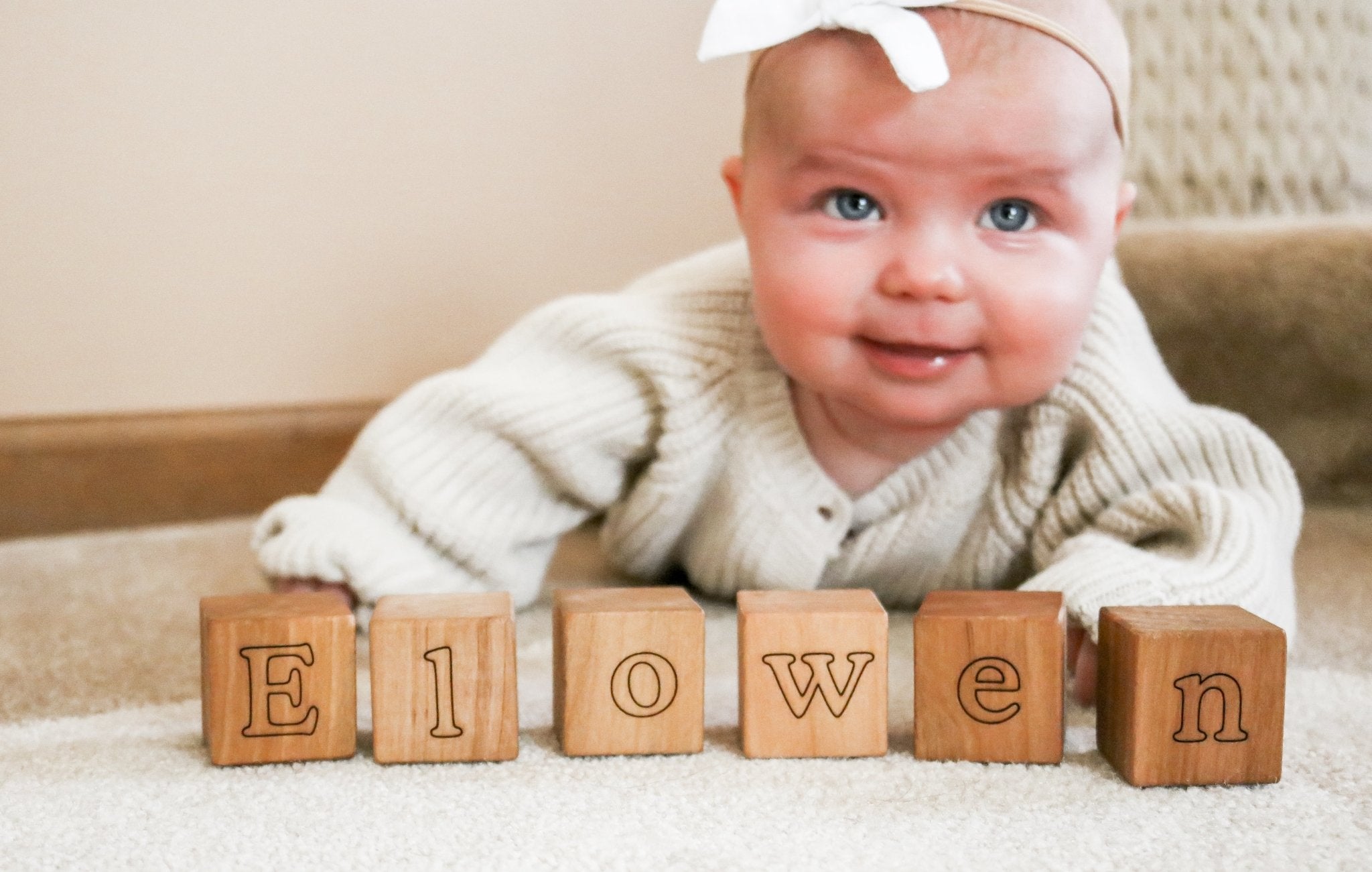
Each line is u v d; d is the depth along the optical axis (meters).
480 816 0.67
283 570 1.00
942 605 0.76
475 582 1.07
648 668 0.74
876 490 1.04
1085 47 0.85
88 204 1.42
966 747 0.74
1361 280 1.42
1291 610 0.93
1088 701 0.85
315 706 0.73
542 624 1.06
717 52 0.86
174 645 1.01
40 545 1.35
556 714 0.78
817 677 0.74
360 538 1.00
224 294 1.49
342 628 0.73
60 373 1.43
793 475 1.04
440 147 1.57
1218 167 1.72
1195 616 0.73
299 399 1.54
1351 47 1.76
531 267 1.64
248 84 1.47
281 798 0.69
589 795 0.69
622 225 1.68
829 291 0.87
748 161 0.92
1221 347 1.49
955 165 0.83
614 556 1.17
